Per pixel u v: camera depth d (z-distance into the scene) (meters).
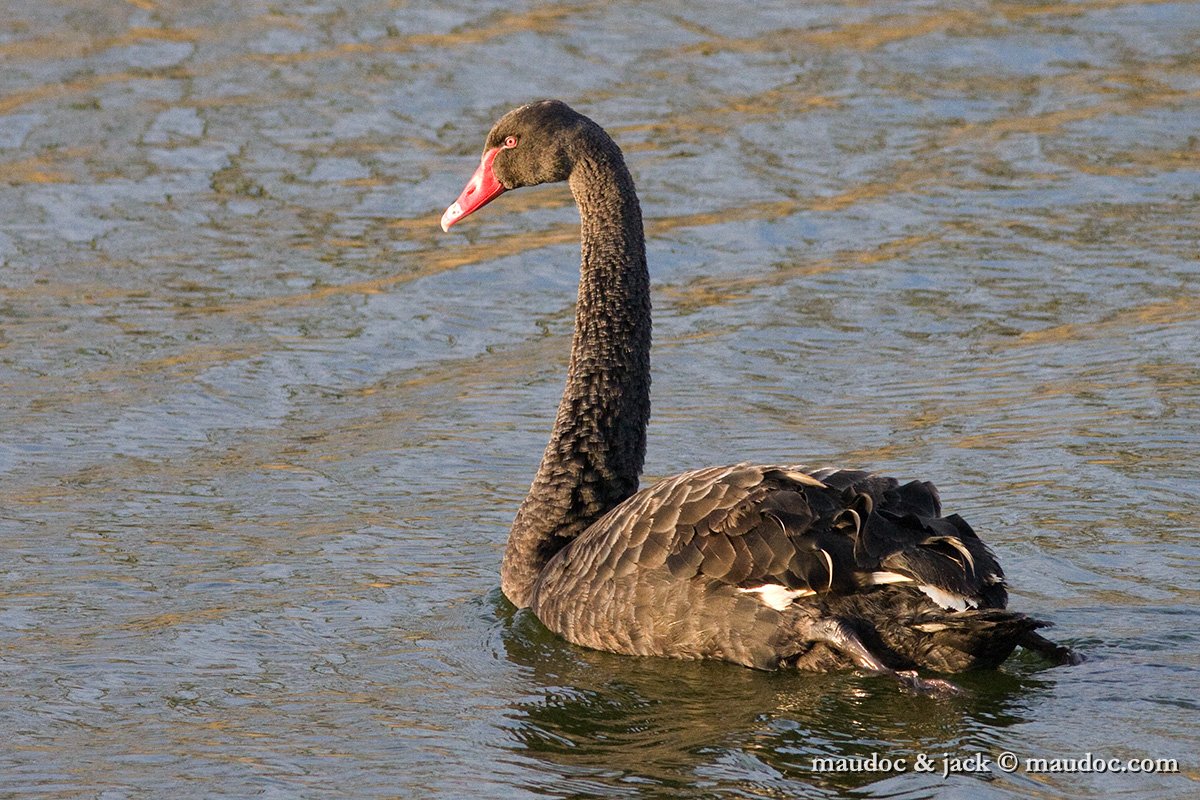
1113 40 23.80
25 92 22.34
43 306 17.41
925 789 8.69
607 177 12.02
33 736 9.71
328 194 20.00
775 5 25.27
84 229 19.16
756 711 9.68
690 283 17.98
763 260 18.44
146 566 12.23
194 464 14.12
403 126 21.52
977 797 8.58
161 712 10.00
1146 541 12.02
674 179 20.17
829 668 9.91
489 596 11.77
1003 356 16.02
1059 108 21.84
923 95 22.25
